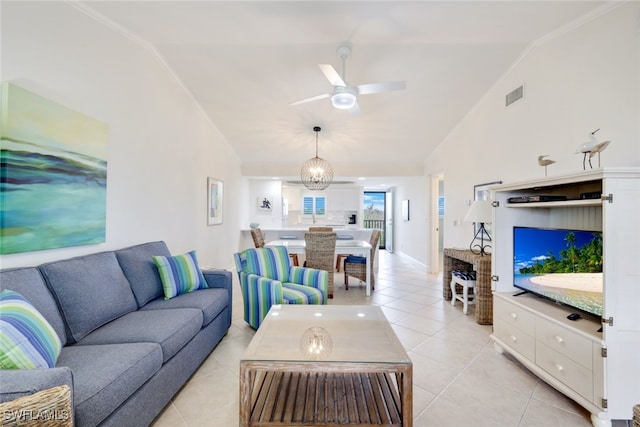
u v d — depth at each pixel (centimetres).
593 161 213
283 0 219
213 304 238
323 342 171
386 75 332
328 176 515
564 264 199
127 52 261
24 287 151
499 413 171
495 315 250
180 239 359
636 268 154
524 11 224
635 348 155
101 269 200
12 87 161
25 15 173
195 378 207
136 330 177
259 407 157
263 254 312
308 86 361
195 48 294
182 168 364
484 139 369
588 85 220
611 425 155
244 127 473
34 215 172
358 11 231
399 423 145
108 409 125
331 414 150
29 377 102
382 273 582
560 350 181
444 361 231
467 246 413
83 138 209
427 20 240
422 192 624
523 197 231
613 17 202
